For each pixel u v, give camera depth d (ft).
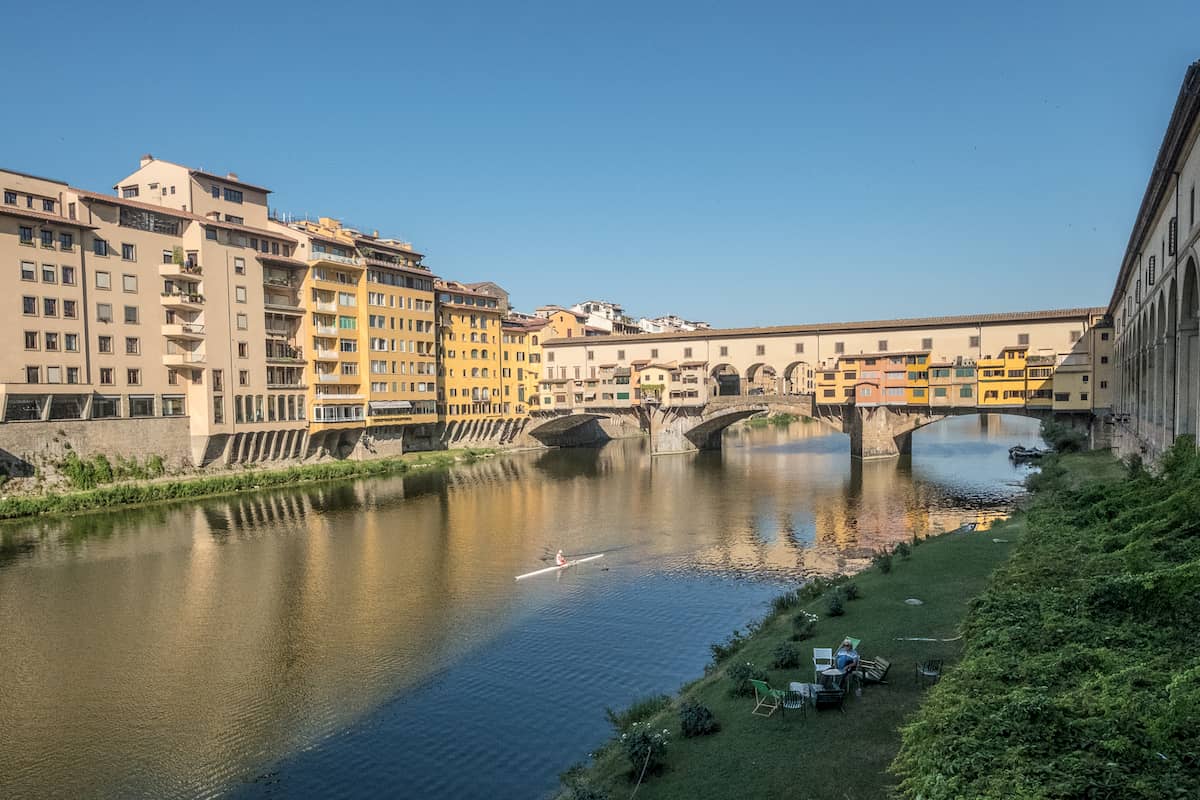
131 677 102.12
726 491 253.24
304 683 99.71
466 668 103.30
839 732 65.87
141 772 79.00
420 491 258.78
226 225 256.93
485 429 386.73
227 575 150.92
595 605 129.80
